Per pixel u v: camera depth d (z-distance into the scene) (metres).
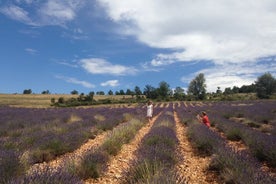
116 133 10.34
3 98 82.50
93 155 6.78
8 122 15.43
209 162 7.48
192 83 114.19
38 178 4.31
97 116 19.64
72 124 14.25
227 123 14.90
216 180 6.21
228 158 6.49
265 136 9.53
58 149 8.46
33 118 18.89
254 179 4.94
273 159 7.16
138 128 15.20
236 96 91.50
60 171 4.71
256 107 30.97
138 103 67.38
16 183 4.22
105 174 6.54
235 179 5.50
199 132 10.80
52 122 15.64
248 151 8.57
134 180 5.19
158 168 5.31
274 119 17.70
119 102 67.62
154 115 27.39
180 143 11.18
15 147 7.94
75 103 59.00
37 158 7.47
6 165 5.39
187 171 6.91
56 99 84.31
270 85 90.31
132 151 9.33
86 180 6.06
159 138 9.14
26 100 77.44
